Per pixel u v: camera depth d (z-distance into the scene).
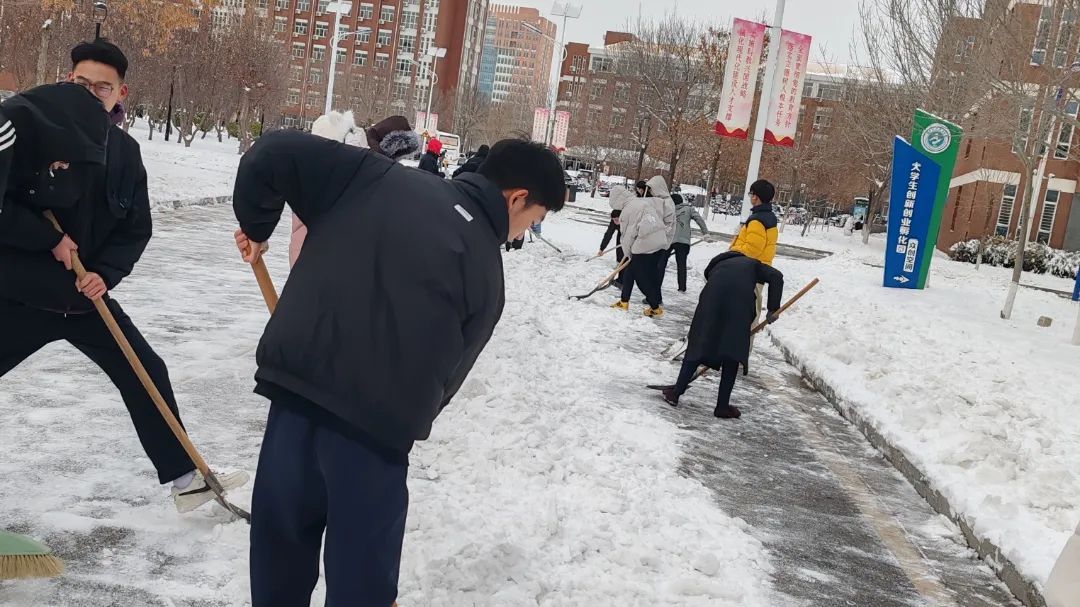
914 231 21.41
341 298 2.31
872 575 4.60
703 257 25.08
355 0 135.12
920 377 9.27
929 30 22.78
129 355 3.46
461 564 3.63
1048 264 35.94
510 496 4.68
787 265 25.44
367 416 2.29
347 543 2.32
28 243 3.20
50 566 2.98
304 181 2.43
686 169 61.75
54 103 3.20
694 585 3.94
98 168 3.32
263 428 5.29
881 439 7.16
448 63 138.75
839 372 9.38
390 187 2.40
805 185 59.84
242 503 4.01
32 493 3.91
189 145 46.69
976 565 4.96
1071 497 5.74
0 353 3.44
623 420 6.77
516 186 2.54
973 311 18.30
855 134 40.03
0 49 31.91
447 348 2.33
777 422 7.72
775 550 4.72
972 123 20.08
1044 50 17.86
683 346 9.84
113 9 33.09
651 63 52.28
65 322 3.48
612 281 14.05
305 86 106.06
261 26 55.53
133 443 4.70
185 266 10.77
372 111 108.50
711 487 5.63
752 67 19.67
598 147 78.19
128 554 3.47
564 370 8.24
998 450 6.42
